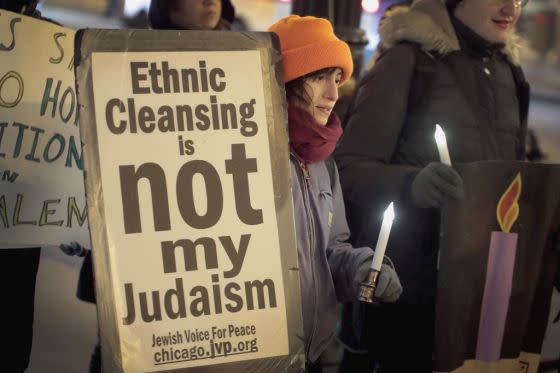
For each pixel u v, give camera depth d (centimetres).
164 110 220
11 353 279
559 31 1828
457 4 316
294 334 223
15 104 272
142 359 213
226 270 219
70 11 1454
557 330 444
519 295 281
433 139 302
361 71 467
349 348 345
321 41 247
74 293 484
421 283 294
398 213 295
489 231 275
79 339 424
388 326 302
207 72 223
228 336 219
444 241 269
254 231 222
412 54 305
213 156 221
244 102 225
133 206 215
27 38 274
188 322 216
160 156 218
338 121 256
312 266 247
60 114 283
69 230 289
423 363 301
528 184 276
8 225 273
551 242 282
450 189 263
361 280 241
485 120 309
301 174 249
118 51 218
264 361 221
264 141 225
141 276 214
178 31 223
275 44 228
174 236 217
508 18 309
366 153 297
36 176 279
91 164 214
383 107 299
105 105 216
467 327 279
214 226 220
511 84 324
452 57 309
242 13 1310
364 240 300
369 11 564
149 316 214
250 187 223
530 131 618
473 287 276
